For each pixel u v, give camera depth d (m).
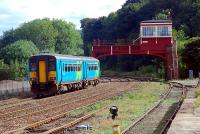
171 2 128.38
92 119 23.92
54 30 146.62
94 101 35.16
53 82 42.56
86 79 54.97
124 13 141.25
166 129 18.91
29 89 47.94
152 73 97.25
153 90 47.84
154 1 133.00
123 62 128.25
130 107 29.94
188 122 20.08
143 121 22.66
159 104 32.00
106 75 100.50
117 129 15.13
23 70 69.25
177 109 26.62
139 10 135.50
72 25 157.38
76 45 160.12
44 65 42.84
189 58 78.19
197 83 56.09
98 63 63.25
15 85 50.00
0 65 77.25
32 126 20.83
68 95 42.53
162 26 75.38
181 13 120.38
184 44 82.31
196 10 116.56
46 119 23.08
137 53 76.00
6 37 150.38
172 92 44.97
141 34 75.94
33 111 28.06
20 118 24.28
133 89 49.91
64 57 45.75
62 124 21.98
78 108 29.45
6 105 32.44
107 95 41.53
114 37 145.75
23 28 146.38
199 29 110.75
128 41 81.12
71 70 47.81
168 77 74.12
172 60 74.56
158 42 75.50
